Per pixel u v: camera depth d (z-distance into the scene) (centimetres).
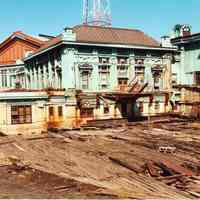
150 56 4269
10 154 2239
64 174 1703
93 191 1414
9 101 3262
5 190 1485
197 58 4419
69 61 3716
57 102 3550
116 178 1608
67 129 3459
